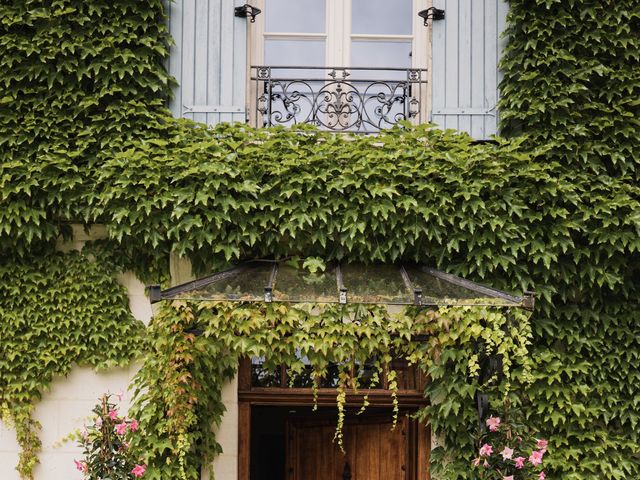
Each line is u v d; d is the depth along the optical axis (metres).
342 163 6.97
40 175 6.85
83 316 6.95
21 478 6.86
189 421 6.55
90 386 6.99
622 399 7.02
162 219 6.82
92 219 6.98
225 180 6.78
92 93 7.06
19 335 6.90
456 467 6.84
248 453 7.21
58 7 7.07
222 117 7.27
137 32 7.18
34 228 6.87
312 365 6.67
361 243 6.84
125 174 6.79
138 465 6.52
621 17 7.22
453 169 6.92
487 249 6.89
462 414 6.84
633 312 7.07
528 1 7.28
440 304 6.45
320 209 6.84
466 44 7.43
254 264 6.87
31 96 6.99
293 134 7.02
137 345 7.00
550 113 7.12
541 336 7.03
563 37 7.20
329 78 7.58
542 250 6.91
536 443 6.72
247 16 7.40
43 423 6.95
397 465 7.59
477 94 7.38
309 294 6.47
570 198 6.94
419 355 6.63
